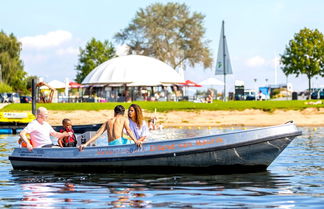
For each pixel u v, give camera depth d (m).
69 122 18.14
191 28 111.12
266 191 12.96
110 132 16.66
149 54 109.62
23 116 39.38
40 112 17.53
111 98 75.25
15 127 38.94
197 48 111.06
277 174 15.65
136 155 15.81
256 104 53.00
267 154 15.59
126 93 74.44
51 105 54.31
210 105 52.81
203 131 39.34
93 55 101.50
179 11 111.06
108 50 103.44
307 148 23.70
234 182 14.31
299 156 20.34
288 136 15.45
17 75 103.69
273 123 47.53
